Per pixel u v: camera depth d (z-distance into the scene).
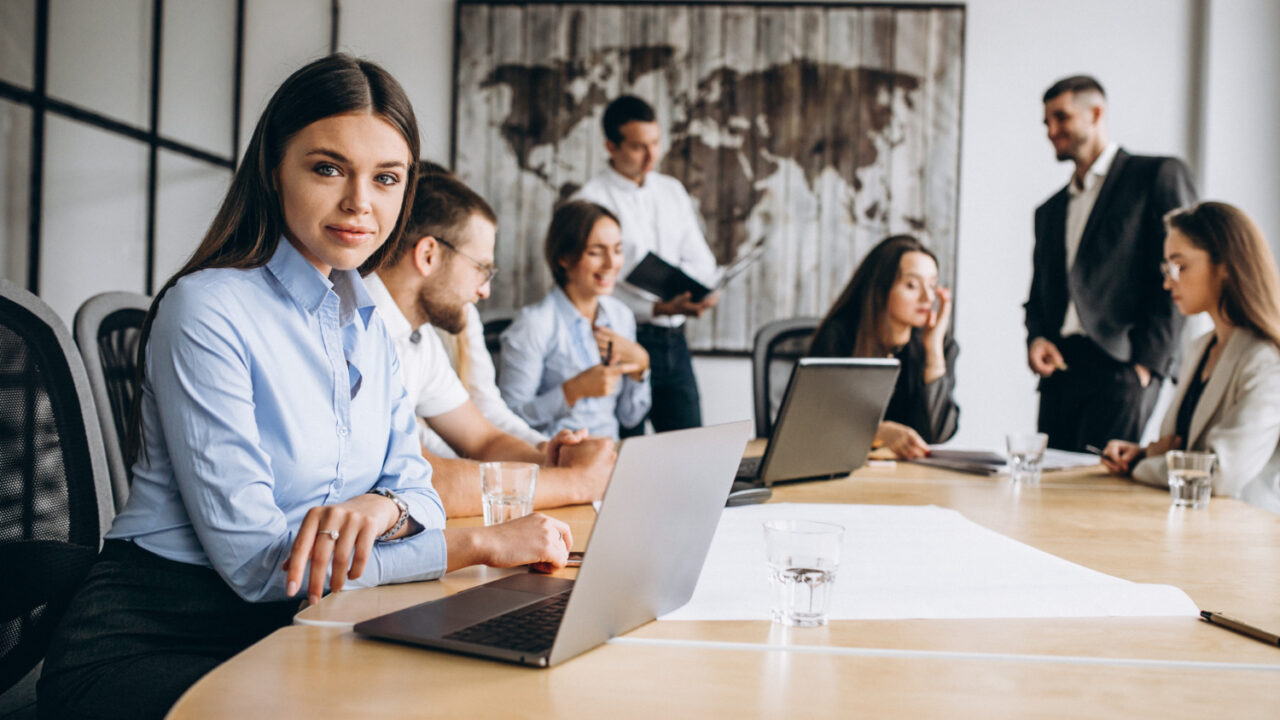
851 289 2.88
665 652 0.81
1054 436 3.63
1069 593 1.03
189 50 3.45
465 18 4.07
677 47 4.05
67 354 1.31
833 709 0.69
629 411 3.05
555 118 4.07
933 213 4.04
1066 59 4.05
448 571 1.05
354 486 1.18
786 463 1.81
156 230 3.25
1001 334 4.09
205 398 1.02
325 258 1.11
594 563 0.77
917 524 1.44
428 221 1.76
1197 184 4.01
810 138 4.04
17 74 2.60
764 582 1.06
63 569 1.20
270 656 0.77
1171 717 0.69
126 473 1.54
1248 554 1.30
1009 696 0.72
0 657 1.13
